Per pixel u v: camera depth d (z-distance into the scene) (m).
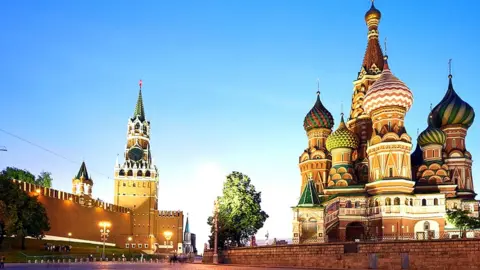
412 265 59.91
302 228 85.38
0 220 91.62
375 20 120.06
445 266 57.72
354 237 94.00
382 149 94.00
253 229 96.12
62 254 104.12
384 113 96.12
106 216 165.12
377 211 91.06
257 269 61.00
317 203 87.81
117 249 149.12
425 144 101.38
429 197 90.56
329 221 94.12
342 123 109.31
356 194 95.62
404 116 96.56
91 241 150.00
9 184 98.88
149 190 195.88
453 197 95.31
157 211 197.62
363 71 116.94
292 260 71.25
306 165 115.06
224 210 94.19
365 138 110.19
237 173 98.44
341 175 104.12
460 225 83.94
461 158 107.56
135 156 199.88
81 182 194.62
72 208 141.88
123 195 193.38
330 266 66.62
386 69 100.31
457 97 110.75
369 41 120.38
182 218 199.38
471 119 110.31
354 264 64.38
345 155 106.56
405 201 90.44
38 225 102.81
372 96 97.38
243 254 80.75
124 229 179.25
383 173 93.00
